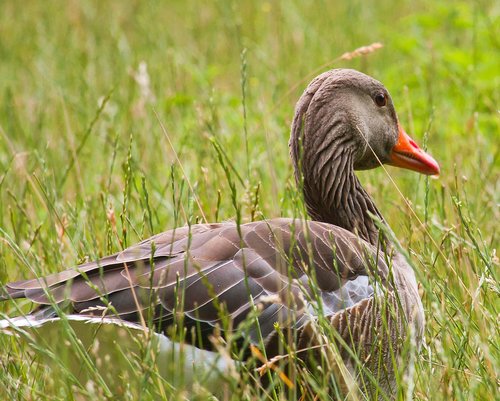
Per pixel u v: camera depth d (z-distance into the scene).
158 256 9.60
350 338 9.92
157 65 21.53
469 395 9.50
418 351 10.51
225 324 8.68
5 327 9.28
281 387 9.33
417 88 19.05
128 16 25.66
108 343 9.30
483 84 18.25
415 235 12.26
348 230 11.50
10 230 14.16
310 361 9.54
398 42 20.45
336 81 11.41
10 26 25.50
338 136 11.32
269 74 20.75
